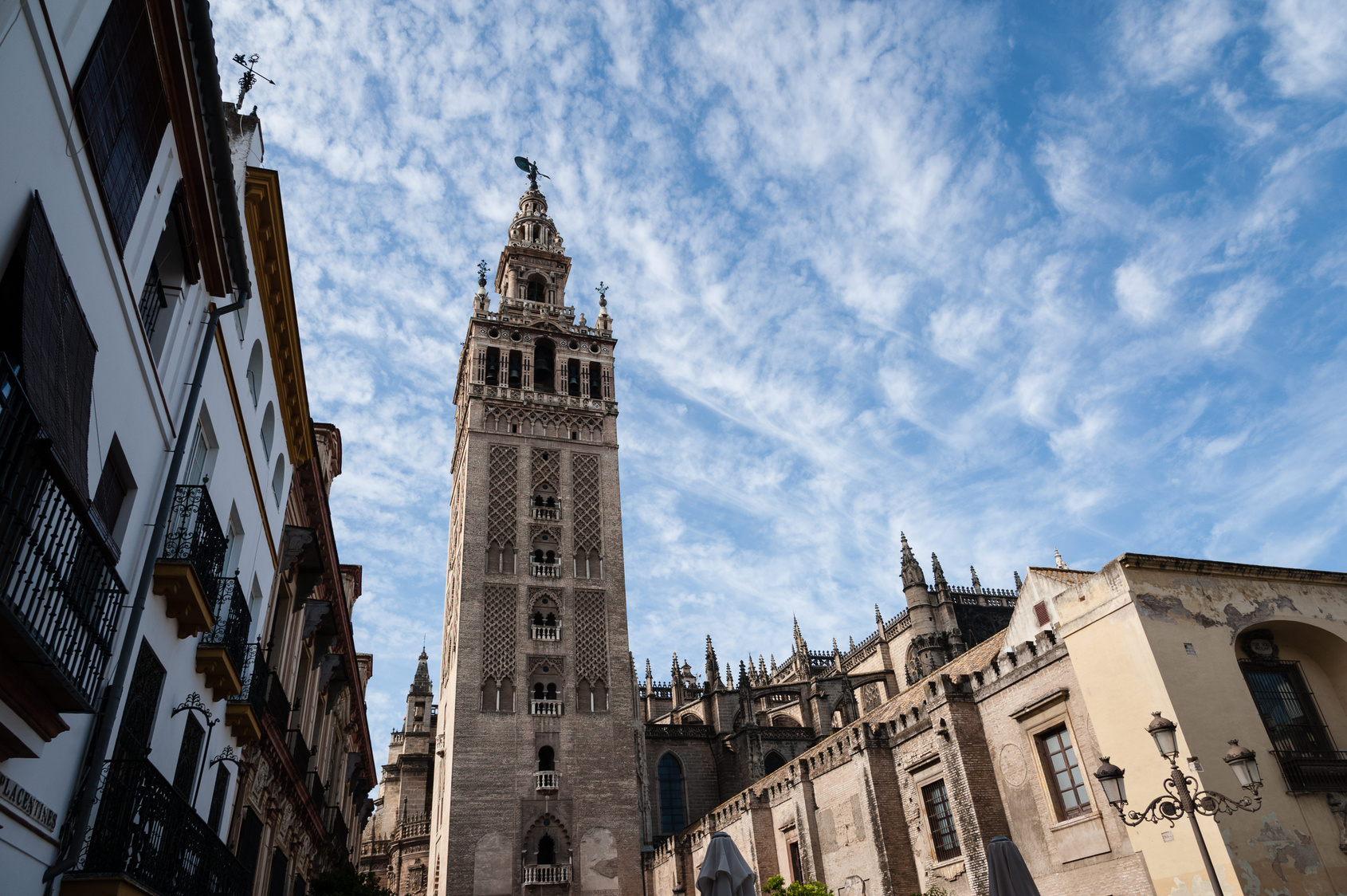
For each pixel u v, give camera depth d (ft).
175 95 44.11
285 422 84.94
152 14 39.73
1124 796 59.06
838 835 119.75
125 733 43.11
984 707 97.55
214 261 53.06
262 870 83.71
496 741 177.68
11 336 27.99
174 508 49.60
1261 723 74.49
